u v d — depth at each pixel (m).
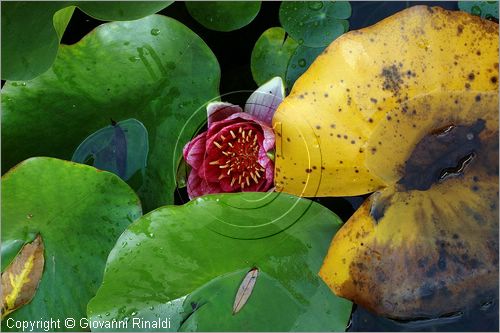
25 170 1.02
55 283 1.02
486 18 1.04
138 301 0.99
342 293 1.00
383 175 1.02
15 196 1.02
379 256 1.01
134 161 1.05
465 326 1.00
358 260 1.01
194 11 1.08
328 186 1.03
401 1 1.06
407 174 1.02
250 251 1.01
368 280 1.00
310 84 1.02
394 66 1.01
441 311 1.00
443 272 1.00
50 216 1.03
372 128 1.01
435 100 1.01
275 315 0.99
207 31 1.08
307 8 1.07
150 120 1.05
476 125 1.02
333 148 1.02
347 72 1.01
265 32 1.07
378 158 1.02
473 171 1.02
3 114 1.04
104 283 1.00
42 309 1.02
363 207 1.02
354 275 1.01
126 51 1.05
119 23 1.05
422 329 1.01
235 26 1.08
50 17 1.02
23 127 1.04
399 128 1.01
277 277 1.00
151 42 1.05
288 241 1.01
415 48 1.01
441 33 1.01
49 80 1.05
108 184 1.03
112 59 1.05
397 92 1.01
